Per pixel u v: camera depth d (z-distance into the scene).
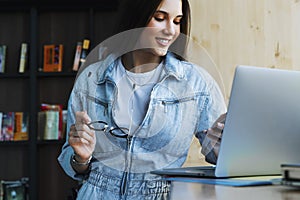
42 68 4.36
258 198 1.02
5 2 4.25
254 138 1.41
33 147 4.17
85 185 1.94
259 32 3.70
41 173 4.36
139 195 1.87
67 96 4.40
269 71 1.41
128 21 1.89
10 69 4.45
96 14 4.40
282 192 1.12
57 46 4.30
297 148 1.48
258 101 1.39
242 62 3.69
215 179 1.37
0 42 4.45
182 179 1.43
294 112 1.46
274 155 1.46
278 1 3.70
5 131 4.23
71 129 1.82
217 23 3.69
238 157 1.40
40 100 4.40
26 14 4.46
